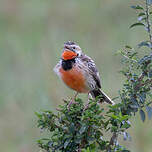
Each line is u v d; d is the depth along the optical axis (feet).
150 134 37.45
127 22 51.11
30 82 43.62
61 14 54.54
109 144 22.18
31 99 41.65
